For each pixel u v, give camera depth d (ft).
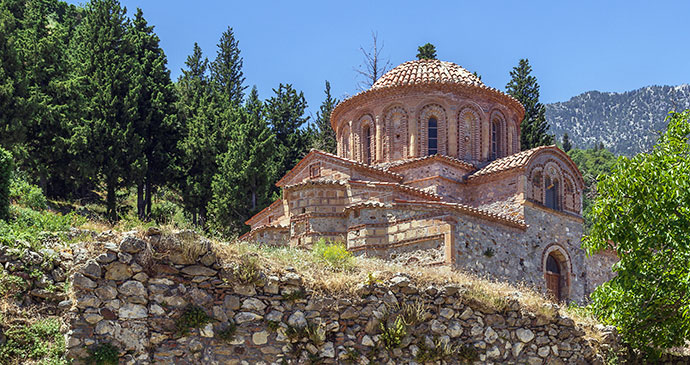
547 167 109.70
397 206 93.20
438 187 106.93
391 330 53.67
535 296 65.92
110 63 165.58
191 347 46.62
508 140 122.31
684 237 64.08
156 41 190.60
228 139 172.55
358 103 120.88
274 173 170.81
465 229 90.43
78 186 154.51
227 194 151.74
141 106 167.94
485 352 57.77
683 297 64.54
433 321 56.34
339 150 125.70
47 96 148.97
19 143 133.08
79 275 44.93
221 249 50.72
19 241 49.78
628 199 68.13
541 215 105.81
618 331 68.23
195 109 196.13
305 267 55.01
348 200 98.89
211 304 48.26
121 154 155.43
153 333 45.85
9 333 44.57
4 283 46.57
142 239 47.85
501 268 95.04
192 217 175.11
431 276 58.90
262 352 48.96
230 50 282.97
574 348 63.46
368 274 55.52
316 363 50.31
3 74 135.23
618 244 70.85
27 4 217.36
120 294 45.68
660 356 68.95
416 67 123.75
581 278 110.63
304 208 99.96
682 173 65.46
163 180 169.58
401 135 116.16
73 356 43.32
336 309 52.60
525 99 195.31
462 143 115.55
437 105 116.16
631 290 67.92
